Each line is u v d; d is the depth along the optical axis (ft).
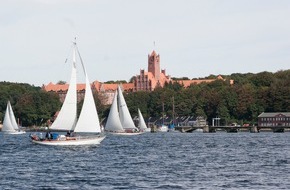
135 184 229.66
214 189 217.36
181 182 235.40
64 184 230.07
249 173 265.54
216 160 335.47
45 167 293.02
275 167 292.40
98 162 320.91
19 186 224.94
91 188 219.61
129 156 365.40
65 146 434.71
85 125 423.64
